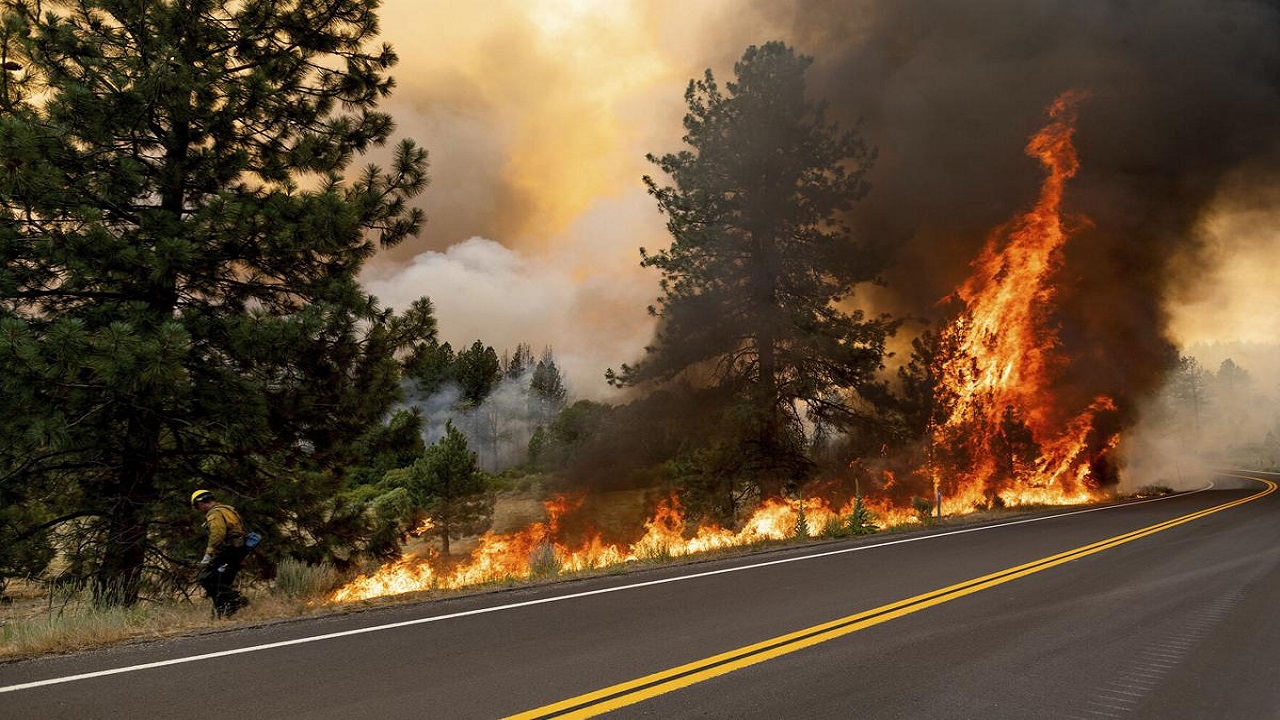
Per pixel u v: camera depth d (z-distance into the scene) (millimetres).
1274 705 4598
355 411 13109
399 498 37250
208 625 6684
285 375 12492
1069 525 17375
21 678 4945
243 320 11188
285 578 9086
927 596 8188
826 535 15703
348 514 13312
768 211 26906
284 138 13250
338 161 13289
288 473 13227
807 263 26922
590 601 7902
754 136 26234
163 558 11508
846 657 5609
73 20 11414
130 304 10719
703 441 26078
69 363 9125
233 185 12570
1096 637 6301
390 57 14055
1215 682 5059
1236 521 17891
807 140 26891
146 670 5148
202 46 12055
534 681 4934
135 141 11648
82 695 4586
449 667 5266
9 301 10734
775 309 26438
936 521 19531
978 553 12125
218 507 7633
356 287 12516
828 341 24500
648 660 5477
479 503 35688
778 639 6152
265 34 13039
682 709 4395
